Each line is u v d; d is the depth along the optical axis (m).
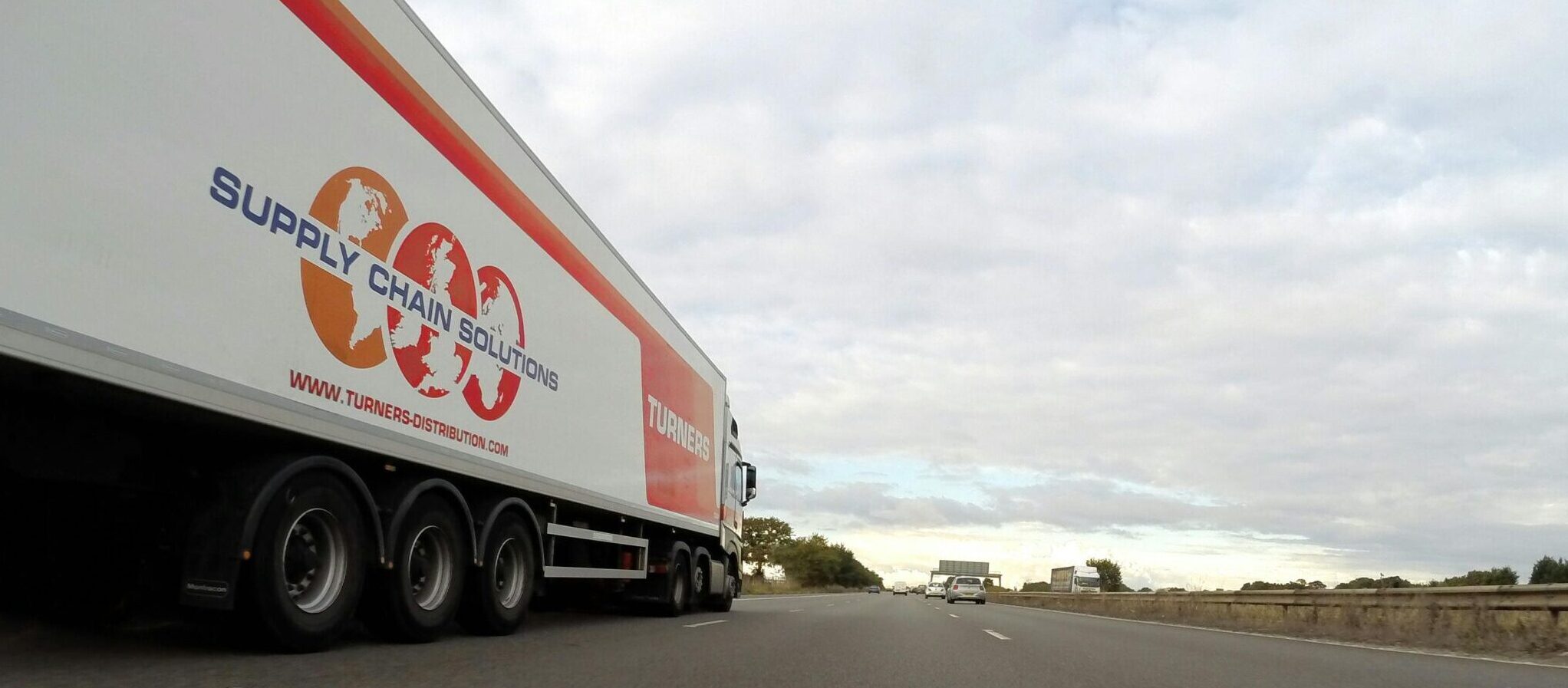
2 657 6.09
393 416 7.64
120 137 5.04
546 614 15.45
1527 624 15.48
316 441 6.86
